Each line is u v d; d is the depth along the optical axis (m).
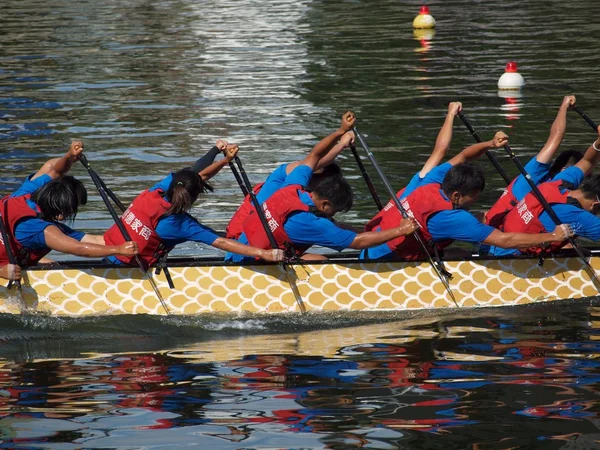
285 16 96.44
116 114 57.22
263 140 50.84
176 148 49.44
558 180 30.45
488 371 24.33
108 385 23.78
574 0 102.69
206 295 30.02
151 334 28.25
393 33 84.62
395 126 53.53
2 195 41.31
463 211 29.34
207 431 21.00
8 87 65.06
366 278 30.50
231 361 25.52
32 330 28.39
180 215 28.95
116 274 29.72
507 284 30.91
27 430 21.12
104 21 94.62
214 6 104.44
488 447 20.08
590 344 26.34
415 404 22.30
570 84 62.53
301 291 30.28
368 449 20.11
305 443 20.42
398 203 30.17
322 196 28.92
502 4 102.06
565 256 31.08
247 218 30.39
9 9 104.31
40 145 50.25
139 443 20.44
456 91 61.75
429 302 30.70
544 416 21.52
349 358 25.59
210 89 63.81
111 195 32.28
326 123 54.31
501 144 30.98
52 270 29.48
